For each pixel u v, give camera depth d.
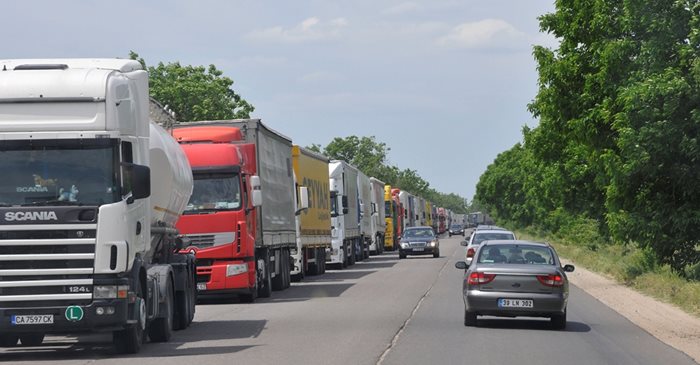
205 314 42.72
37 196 27.66
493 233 60.62
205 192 47.97
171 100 114.19
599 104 53.97
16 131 27.91
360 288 58.91
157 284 31.94
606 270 75.19
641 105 41.38
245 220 48.12
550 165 67.19
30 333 30.30
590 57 56.50
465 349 29.59
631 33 50.88
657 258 51.41
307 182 71.56
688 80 40.91
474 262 36.41
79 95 28.02
